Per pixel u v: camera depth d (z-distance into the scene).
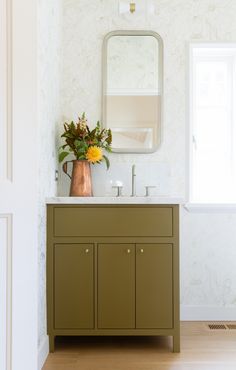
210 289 2.79
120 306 2.19
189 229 2.80
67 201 2.20
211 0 2.82
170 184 2.80
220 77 2.96
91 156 2.55
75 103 2.82
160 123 2.80
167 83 2.82
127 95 2.82
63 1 2.82
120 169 2.80
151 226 2.20
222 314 2.77
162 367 1.98
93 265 2.20
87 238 2.20
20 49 1.38
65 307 2.20
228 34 2.81
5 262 1.35
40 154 2.09
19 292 1.38
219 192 2.94
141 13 2.81
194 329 2.58
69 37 2.83
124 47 2.82
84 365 2.02
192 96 2.86
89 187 2.62
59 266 2.20
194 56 2.94
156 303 2.19
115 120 2.81
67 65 2.83
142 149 2.79
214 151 2.96
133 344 2.32
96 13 2.82
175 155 2.81
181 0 2.82
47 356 2.14
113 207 2.21
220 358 2.10
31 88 1.41
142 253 2.20
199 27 2.81
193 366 1.99
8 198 1.35
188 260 2.79
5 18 1.34
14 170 1.37
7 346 1.35
